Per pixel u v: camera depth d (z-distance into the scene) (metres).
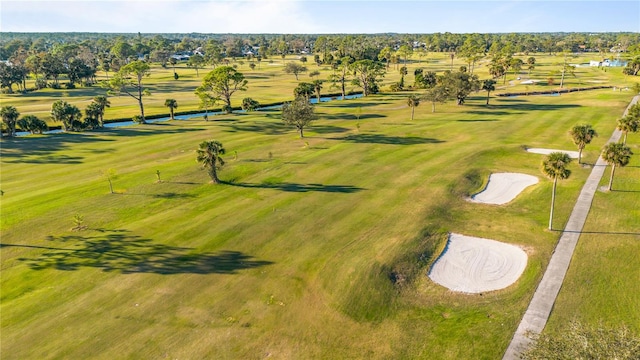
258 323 26.19
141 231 37.59
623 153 43.97
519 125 78.00
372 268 31.36
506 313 26.95
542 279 30.30
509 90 129.75
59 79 187.62
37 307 27.64
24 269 31.97
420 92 130.50
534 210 41.97
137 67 90.38
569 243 35.09
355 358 23.52
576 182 48.72
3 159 60.91
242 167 54.91
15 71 142.62
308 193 46.00
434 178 49.91
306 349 24.16
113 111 103.69
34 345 24.33
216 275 31.03
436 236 36.94
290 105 71.50
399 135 71.88
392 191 46.19
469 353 23.69
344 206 42.44
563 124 77.88
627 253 33.19
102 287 29.66
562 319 26.11
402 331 25.64
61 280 30.52
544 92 123.94
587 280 29.94
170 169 54.56
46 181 51.03
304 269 31.67
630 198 43.75
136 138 73.44
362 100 116.38
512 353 23.55
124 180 50.75
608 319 25.92
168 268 31.92
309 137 71.31
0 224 39.00
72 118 81.62
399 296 29.03
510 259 33.53
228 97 101.75
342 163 56.09
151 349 24.02
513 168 54.53
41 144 69.50
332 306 27.73
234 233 37.06
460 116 88.56
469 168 53.56
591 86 132.25
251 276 30.91
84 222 39.41
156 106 111.25
